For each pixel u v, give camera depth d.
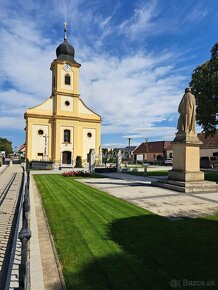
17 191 12.86
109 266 4.34
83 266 4.36
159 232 6.07
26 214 4.02
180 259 4.60
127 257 4.68
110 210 8.36
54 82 45.34
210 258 4.64
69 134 44.22
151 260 4.56
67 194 11.66
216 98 18.77
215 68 18.91
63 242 5.48
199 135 53.91
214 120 19.34
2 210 8.73
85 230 6.25
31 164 36.84
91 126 46.34
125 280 3.90
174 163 14.18
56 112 43.53
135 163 54.66
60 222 6.99
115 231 6.15
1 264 4.73
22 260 3.18
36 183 16.20
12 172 25.55
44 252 5.00
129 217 7.43
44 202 9.83
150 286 3.74
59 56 45.69
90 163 27.05
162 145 66.94
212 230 6.22
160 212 8.12
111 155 66.38
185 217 7.50
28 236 3.25
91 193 11.91
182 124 13.81
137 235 5.86
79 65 45.59
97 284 3.80
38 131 42.88
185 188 12.24
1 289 3.79
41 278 3.97
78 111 45.28
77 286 3.75
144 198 10.57
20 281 3.15
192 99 13.71
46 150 43.03
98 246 5.21
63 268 4.32
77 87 45.25
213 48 19.53
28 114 42.31
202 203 9.55
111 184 15.55
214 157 47.25
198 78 19.73
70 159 44.16
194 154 13.57
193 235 5.85
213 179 18.80
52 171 29.11
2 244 5.71
